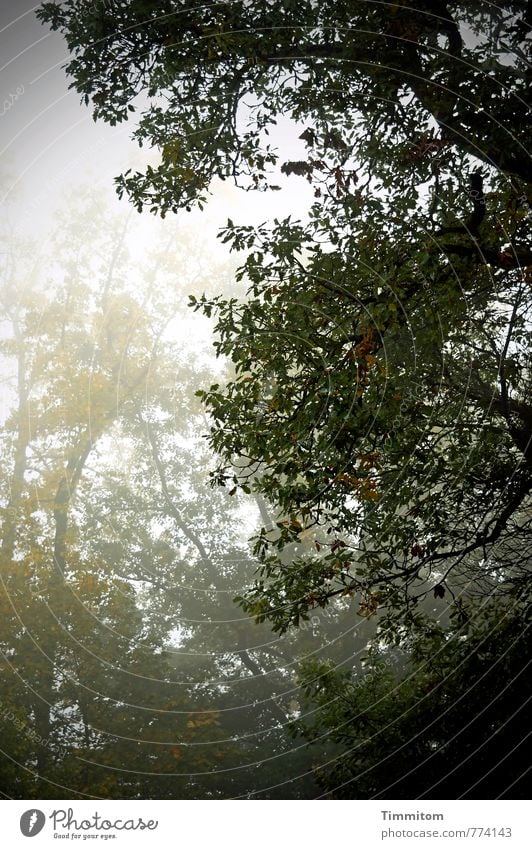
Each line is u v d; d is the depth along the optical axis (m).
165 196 10.66
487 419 10.38
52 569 23.09
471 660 10.84
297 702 25.19
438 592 10.27
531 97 8.67
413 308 8.91
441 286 8.70
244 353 8.90
